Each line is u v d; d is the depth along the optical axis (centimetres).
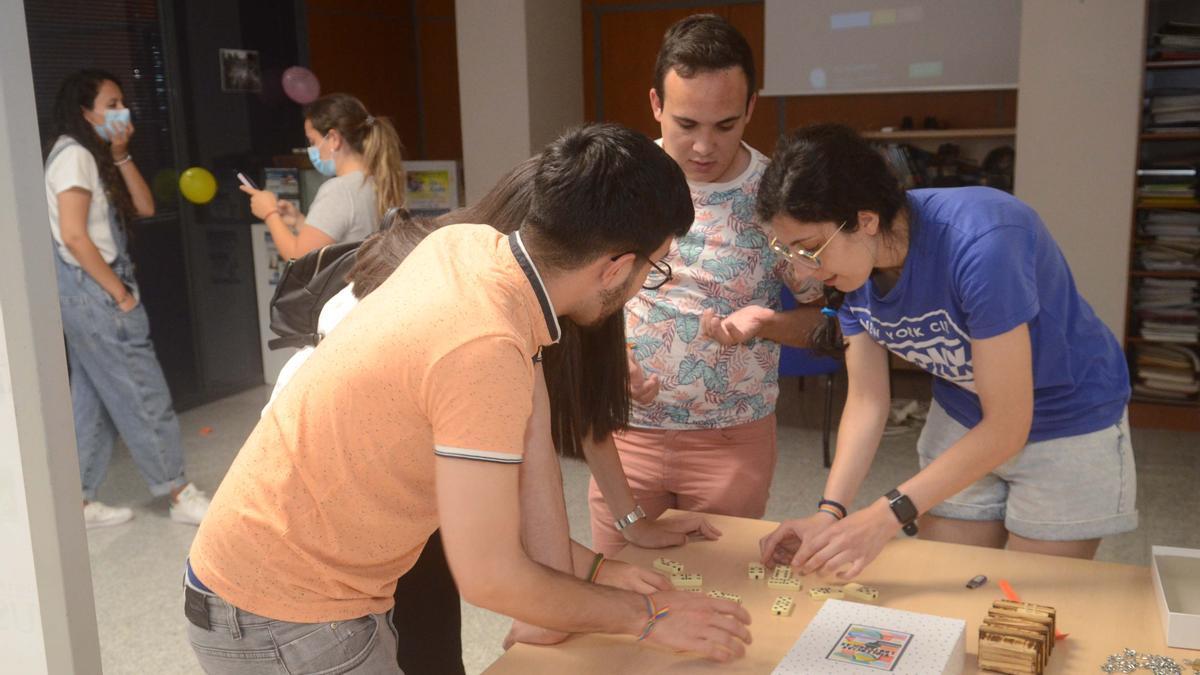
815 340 200
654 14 679
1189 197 479
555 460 146
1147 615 153
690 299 214
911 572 170
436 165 562
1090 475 185
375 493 120
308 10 662
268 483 123
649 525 189
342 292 165
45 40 477
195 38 559
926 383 581
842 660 134
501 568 114
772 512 397
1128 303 490
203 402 570
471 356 110
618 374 174
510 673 142
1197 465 443
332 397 117
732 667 142
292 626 126
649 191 120
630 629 138
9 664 135
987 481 202
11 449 127
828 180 155
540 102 601
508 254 120
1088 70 470
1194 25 473
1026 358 161
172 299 552
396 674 137
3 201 121
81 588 133
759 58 659
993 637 137
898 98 611
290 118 632
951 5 570
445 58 784
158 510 415
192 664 292
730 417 220
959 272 162
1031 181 488
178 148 550
